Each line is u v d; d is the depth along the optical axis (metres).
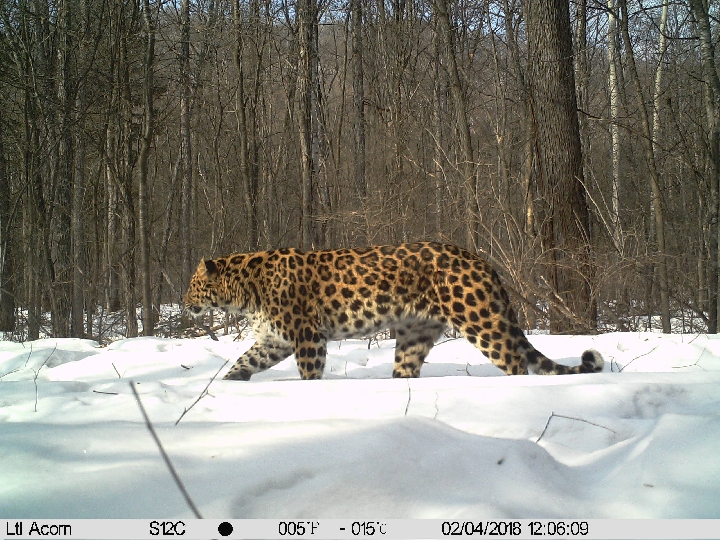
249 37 16.55
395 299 6.83
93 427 3.91
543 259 10.84
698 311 11.02
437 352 8.77
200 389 5.69
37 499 2.78
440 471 3.09
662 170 16.34
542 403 4.87
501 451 3.31
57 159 14.23
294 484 2.97
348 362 8.44
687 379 5.66
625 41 11.91
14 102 14.73
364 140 17.52
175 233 23.39
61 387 6.15
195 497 2.79
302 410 4.76
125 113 14.38
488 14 16.02
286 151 18.69
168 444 3.48
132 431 3.76
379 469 3.06
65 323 14.69
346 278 6.96
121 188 14.30
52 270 14.16
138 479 2.96
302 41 15.37
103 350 9.41
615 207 15.77
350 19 20.14
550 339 9.05
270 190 17.36
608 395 5.03
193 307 7.91
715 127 10.95
